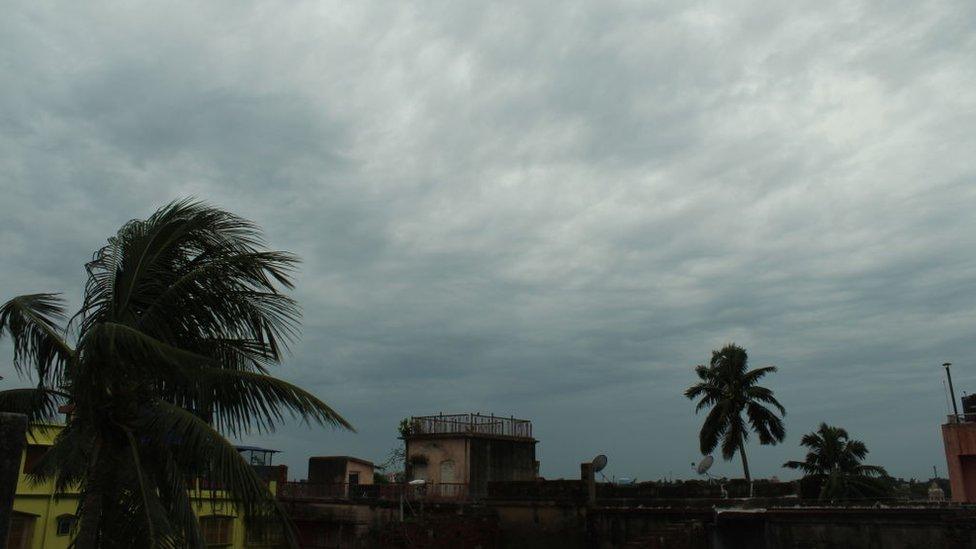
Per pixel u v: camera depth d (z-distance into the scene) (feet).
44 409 38.29
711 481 90.38
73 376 32.09
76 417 34.42
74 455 32.73
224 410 35.91
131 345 31.12
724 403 145.59
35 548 73.36
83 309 35.32
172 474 33.68
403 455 153.79
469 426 117.29
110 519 31.76
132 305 36.65
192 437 32.35
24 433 18.28
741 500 80.84
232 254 37.63
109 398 32.73
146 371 33.47
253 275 37.65
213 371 34.76
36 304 36.42
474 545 86.17
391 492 104.37
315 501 104.27
